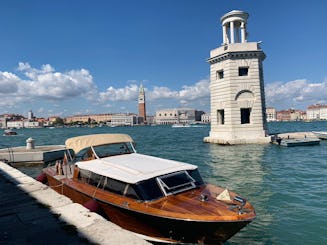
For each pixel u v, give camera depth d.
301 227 10.11
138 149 40.72
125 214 9.34
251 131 38.94
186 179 10.23
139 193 9.23
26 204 9.45
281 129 112.06
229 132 39.28
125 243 6.19
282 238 9.34
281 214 11.41
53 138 84.12
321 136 44.72
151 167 10.64
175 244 8.85
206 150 35.12
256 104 38.91
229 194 9.68
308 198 13.39
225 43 42.50
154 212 8.60
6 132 116.06
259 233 9.73
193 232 8.34
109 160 12.17
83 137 13.58
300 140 36.12
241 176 18.92
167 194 9.41
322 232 9.65
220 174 19.84
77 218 7.85
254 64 39.00
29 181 13.90
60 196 10.38
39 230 7.18
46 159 27.62
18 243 6.55
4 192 11.34
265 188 15.51
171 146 43.25
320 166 21.73
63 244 6.33
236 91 39.06
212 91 42.81
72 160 14.58
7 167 19.11
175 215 8.30
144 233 9.20
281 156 27.62
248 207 8.79
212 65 42.53
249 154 29.66
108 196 10.00
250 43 38.97
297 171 20.00
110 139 13.95
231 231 8.29
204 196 9.18
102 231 6.88
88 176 11.38
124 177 9.80
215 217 8.05
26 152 27.09
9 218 8.16
